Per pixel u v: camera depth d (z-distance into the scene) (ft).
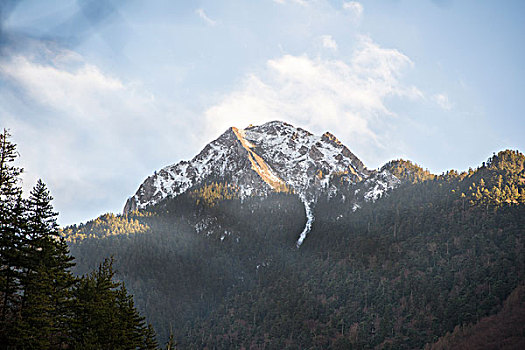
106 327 214.28
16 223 181.98
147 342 250.16
